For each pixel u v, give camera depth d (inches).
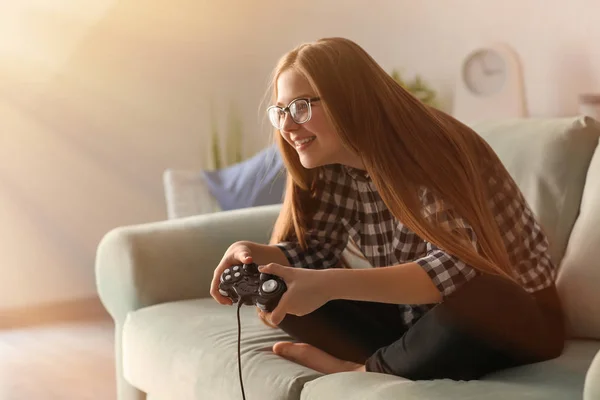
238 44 139.4
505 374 45.5
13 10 125.1
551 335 48.9
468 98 107.5
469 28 113.5
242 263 50.8
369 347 53.7
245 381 49.0
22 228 128.2
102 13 130.2
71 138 130.3
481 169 52.9
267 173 101.0
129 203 135.2
